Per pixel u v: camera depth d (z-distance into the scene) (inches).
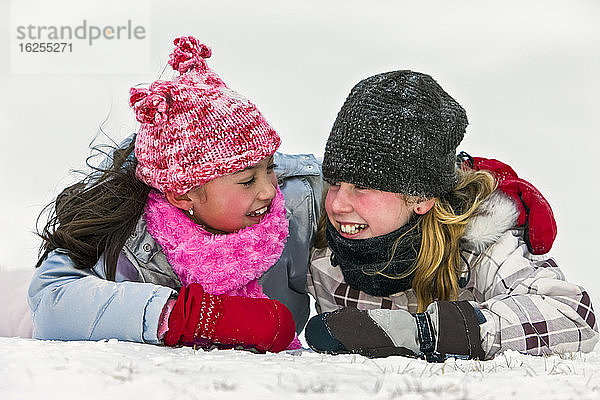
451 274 172.6
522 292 160.2
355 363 127.6
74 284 152.6
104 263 164.1
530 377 118.6
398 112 161.0
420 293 175.3
